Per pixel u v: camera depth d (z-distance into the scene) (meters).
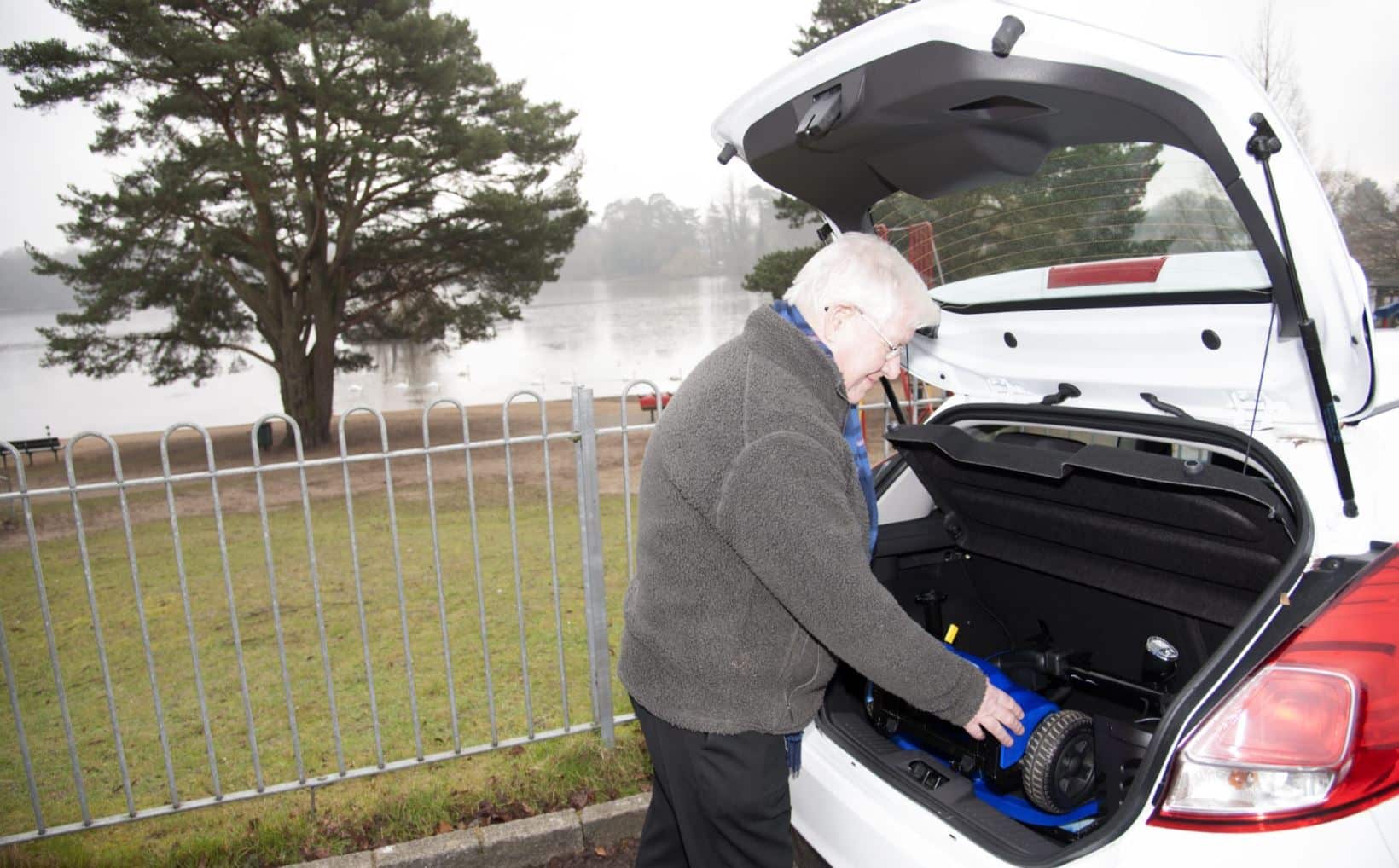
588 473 2.89
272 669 4.70
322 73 17.77
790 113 1.69
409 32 18.30
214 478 2.62
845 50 1.46
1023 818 1.79
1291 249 1.28
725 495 1.40
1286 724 1.24
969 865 1.42
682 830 1.74
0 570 8.69
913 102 1.45
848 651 1.40
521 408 31.84
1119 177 1.62
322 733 3.67
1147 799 1.29
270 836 2.62
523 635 3.01
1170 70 1.21
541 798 2.86
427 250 21.48
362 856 2.58
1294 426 1.56
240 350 22.56
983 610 2.53
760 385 1.46
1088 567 2.05
